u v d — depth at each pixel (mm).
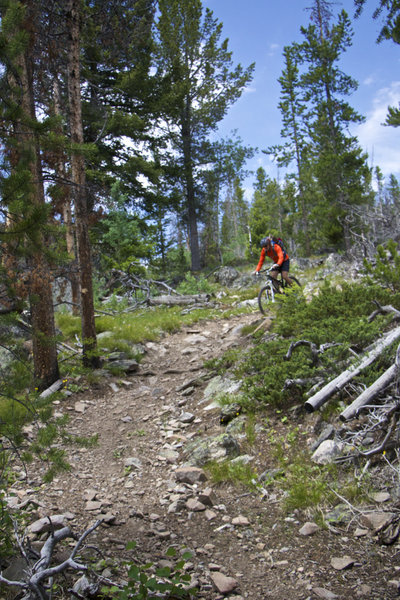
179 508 4301
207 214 34156
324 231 30328
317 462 4508
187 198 31047
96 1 10180
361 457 4336
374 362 5469
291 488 4297
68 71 8641
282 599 2926
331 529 3621
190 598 2955
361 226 28141
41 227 3436
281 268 10781
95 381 8406
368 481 4051
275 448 5047
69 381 8266
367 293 7828
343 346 5914
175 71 25344
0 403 5504
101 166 19891
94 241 17641
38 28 7734
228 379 7422
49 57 8336
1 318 3393
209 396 7215
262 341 8508
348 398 5297
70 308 14164
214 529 3896
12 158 3637
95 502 4434
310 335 6648
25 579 2670
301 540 3568
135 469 5332
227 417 6043
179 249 33531
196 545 3660
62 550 3475
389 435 4262
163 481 4941
